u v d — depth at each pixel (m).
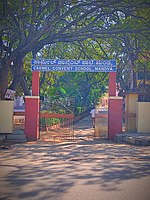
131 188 6.19
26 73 22.91
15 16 14.42
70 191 5.96
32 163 8.91
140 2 14.32
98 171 7.79
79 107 31.62
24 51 15.74
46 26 14.35
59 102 22.03
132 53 20.30
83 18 15.93
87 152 11.16
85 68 15.32
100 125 17.00
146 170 7.97
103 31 15.60
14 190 6.01
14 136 14.37
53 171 7.77
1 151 11.30
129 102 16.84
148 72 24.89
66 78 36.38
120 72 26.05
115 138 15.02
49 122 19.23
